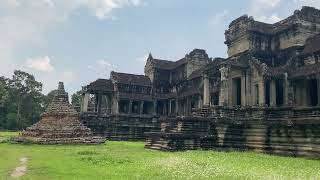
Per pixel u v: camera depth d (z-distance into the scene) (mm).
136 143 53656
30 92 111688
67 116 48906
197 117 38531
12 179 16484
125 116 68000
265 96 40906
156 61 83438
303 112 33000
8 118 100250
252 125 37719
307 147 30750
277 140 34312
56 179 16531
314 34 46000
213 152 33438
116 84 75000
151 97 77688
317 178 17656
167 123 43406
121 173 18531
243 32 48188
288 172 19859
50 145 44031
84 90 71625
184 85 75875
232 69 43656
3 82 107500
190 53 76812
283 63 46500
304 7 46250
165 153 32875
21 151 34156
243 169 20547
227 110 39875
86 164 22953
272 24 50812
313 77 36781
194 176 17359
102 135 64125
